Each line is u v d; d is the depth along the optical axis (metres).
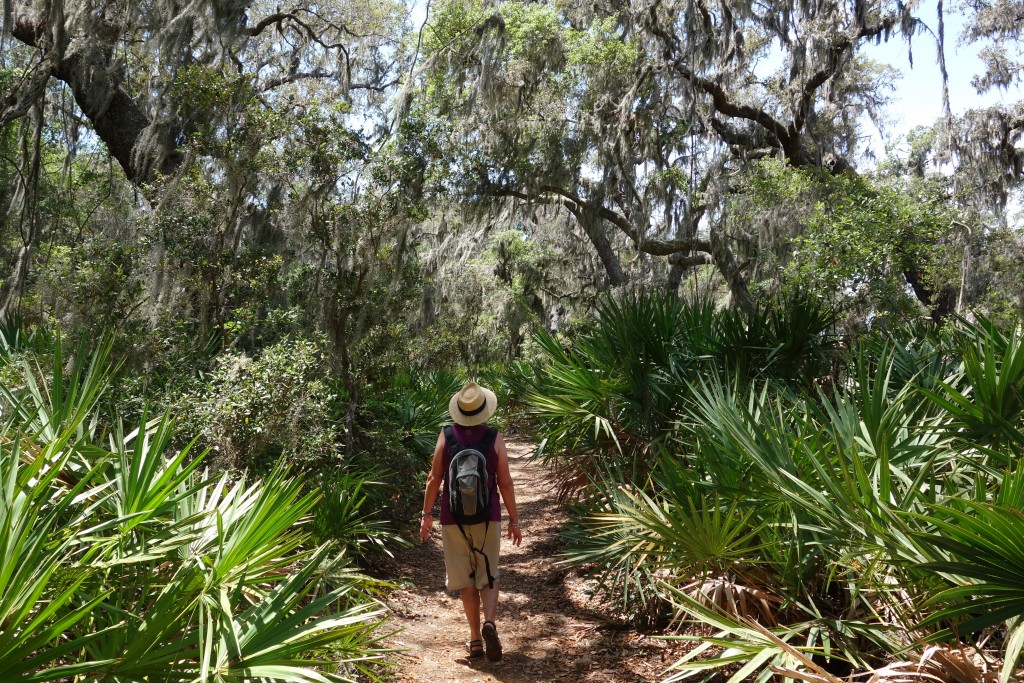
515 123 14.79
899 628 3.28
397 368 8.62
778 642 3.02
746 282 16.34
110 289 7.05
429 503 4.59
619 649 4.51
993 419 3.77
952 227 13.03
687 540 3.76
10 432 3.47
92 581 2.59
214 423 5.48
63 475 3.23
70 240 13.51
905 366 5.29
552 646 4.69
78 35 10.73
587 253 23.50
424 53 14.79
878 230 11.66
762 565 4.04
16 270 9.51
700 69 14.48
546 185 15.09
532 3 16.38
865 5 16.50
